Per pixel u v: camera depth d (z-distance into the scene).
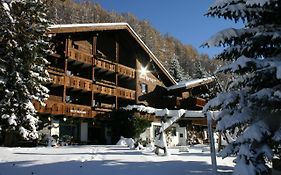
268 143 7.75
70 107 28.86
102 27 32.44
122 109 33.66
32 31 11.72
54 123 28.48
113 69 34.69
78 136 31.23
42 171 9.84
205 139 40.50
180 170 10.17
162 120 15.62
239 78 8.02
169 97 39.53
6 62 19.86
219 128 7.96
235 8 8.05
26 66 20.45
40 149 18.55
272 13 8.23
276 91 7.21
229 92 8.15
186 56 107.56
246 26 8.73
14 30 10.88
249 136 7.35
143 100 37.59
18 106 20.36
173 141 37.16
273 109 7.85
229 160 14.39
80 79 30.55
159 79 40.66
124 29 35.47
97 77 35.25
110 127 34.38
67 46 29.88
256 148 7.57
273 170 8.14
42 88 22.25
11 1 9.16
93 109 31.41
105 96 34.91
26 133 20.56
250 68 7.84
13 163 11.25
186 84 38.78
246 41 8.13
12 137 21.81
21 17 10.68
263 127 7.45
